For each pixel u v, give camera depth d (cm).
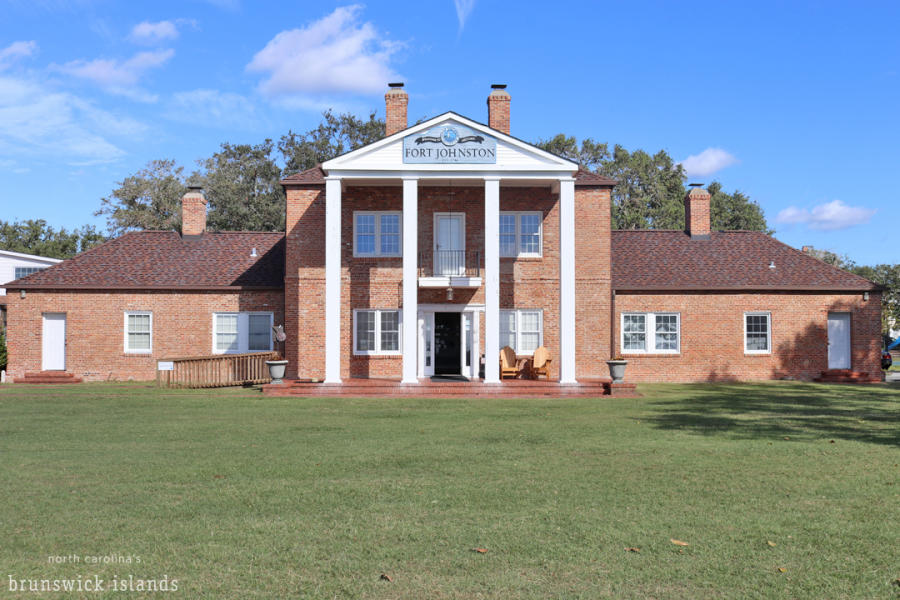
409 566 706
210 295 3191
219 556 734
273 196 6425
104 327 3181
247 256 3406
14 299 3175
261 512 896
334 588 652
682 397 2422
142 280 3222
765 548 759
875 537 796
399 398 2386
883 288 3219
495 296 2598
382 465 1192
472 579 673
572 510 905
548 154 2617
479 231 2908
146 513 891
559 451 1326
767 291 3222
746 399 2347
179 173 6825
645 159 7369
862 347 3238
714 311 3219
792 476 1101
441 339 2945
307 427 1664
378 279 2908
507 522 852
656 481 1066
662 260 3419
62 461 1226
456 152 2622
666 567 704
